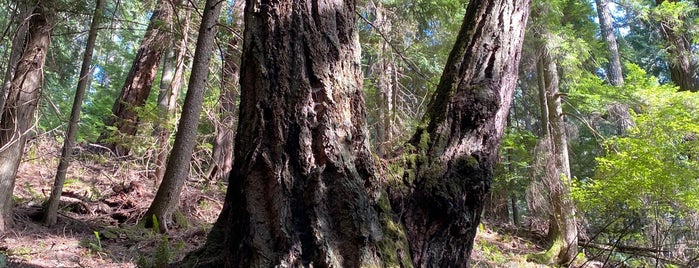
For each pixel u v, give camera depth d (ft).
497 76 8.57
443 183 7.70
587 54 32.22
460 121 8.25
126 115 32.76
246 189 7.13
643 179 21.18
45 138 21.01
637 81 28.55
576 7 35.65
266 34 7.42
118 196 23.17
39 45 16.61
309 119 7.13
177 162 19.84
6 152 16.16
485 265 24.80
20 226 16.98
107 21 18.92
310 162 7.00
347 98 7.45
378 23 30.73
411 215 7.59
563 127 32.50
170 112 27.99
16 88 16.08
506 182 33.88
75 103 17.93
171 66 36.37
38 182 24.12
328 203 6.88
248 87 7.49
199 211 24.62
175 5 25.03
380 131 31.55
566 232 29.17
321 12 7.56
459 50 8.98
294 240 6.68
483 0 9.27
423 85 35.32
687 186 21.67
